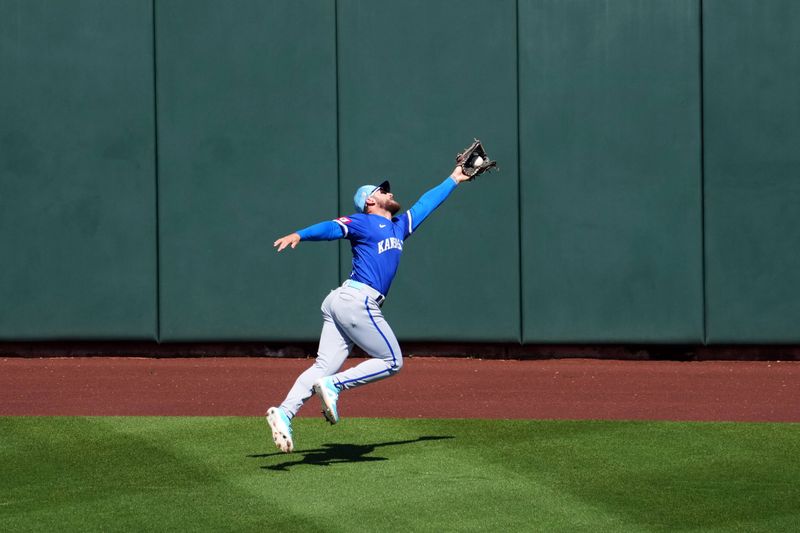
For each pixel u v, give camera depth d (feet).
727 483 79.05
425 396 114.11
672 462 85.10
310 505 74.43
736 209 131.95
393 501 75.15
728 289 132.36
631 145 132.77
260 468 84.33
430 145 135.44
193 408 108.78
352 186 136.56
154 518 72.08
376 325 84.69
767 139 131.13
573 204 133.80
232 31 136.77
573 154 133.59
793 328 131.64
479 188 134.82
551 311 134.72
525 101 133.80
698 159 132.05
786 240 131.44
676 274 132.98
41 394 116.67
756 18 130.72
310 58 136.26
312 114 136.56
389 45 135.33
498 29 133.80
